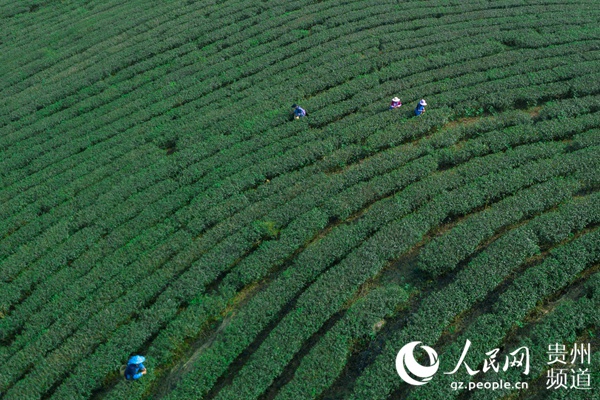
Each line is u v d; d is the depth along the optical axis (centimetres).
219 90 2972
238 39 3400
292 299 1955
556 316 1756
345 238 2080
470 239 2009
